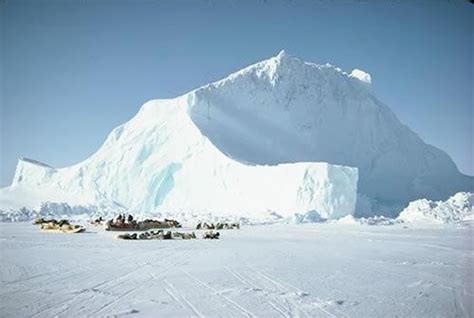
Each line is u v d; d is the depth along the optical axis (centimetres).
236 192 4912
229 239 2225
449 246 1831
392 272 1170
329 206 4344
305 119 6756
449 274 1136
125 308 786
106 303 820
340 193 4419
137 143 5925
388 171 6706
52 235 2417
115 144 6294
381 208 5662
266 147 6134
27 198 5631
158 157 5688
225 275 1117
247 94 6625
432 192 6475
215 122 6025
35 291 916
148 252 1609
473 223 3447
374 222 3812
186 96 6038
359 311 772
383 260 1398
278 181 4612
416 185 6550
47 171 6106
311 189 4391
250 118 6412
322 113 6912
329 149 6662
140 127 6297
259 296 881
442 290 939
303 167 4481
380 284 1007
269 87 6794
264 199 4647
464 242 2028
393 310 778
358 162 6694
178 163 5497
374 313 759
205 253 1573
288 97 6838
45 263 1311
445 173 6881
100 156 6138
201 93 6141
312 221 4075
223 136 5844
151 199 5406
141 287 962
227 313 758
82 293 898
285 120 6662
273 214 4391
